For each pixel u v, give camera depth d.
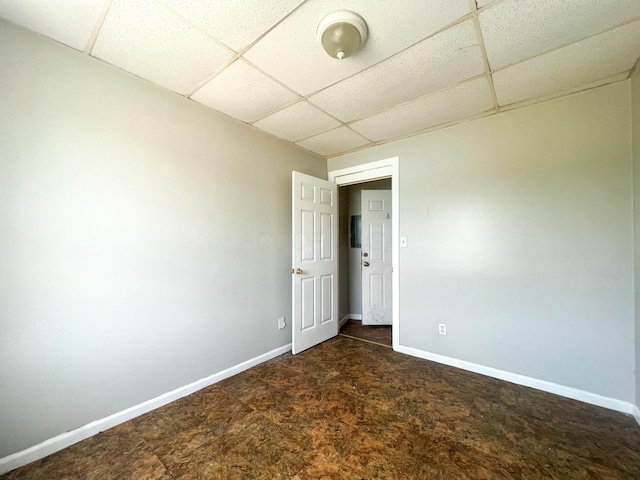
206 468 1.38
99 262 1.65
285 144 2.97
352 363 2.60
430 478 1.31
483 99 2.10
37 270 1.44
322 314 3.18
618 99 1.85
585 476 1.32
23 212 1.41
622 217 1.84
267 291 2.73
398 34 1.44
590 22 1.36
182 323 2.05
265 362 2.64
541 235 2.12
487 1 1.25
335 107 2.22
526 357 2.17
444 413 1.81
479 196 2.39
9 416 1.37
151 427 1.69
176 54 1.60
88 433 1.60
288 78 1.84
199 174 2.17
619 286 1.84
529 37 1.46
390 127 2.59
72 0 1.23
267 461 1.42
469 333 2.44
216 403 1.95
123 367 1.75
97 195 1.65
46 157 1.47
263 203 2.71
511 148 2.25
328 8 1.29
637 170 1.75
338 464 1.40
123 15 1.32
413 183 2.78
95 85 1.65
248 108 2.24
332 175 3.50
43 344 1.46
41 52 1.46
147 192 1.87
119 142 1.74
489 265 2.34
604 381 1.88
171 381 1.98
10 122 1.37
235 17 1.34
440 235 2.60
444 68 1.73
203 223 2.19
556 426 1.68
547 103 2.10
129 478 1.33
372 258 3.97
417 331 2.74
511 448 1.50
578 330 1.97
